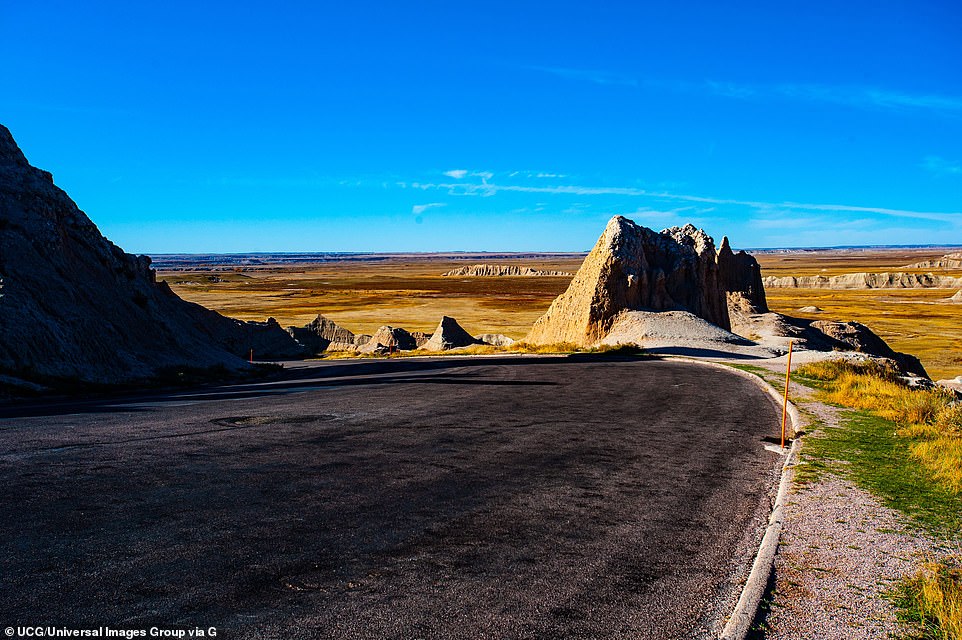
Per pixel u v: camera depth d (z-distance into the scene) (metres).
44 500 8.19
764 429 14.82
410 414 16.16
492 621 5.30
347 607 5.46
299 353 55.34
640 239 49.94
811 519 7.97
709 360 33.00
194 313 50.88
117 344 25.84
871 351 53.16
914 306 105.25
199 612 5.28
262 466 10.27
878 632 5.19
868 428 14.34
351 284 178.25
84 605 5.34
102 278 28.80
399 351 52.16
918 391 21.00
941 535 7.44
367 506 8.33
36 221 26.77
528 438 13.22
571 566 6.55
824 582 6.14
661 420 15.80
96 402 18.64
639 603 5.75
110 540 6.86
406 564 6.45
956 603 5.49
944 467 10.26
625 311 46.88
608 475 10.36
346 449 11.73
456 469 10.45
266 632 4.98
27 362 21.36
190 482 9.21
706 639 5.14
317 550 6.75
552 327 52.22
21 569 6.05
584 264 52.06
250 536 7.09
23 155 30.69
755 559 6.83
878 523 7.84
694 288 50.72
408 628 5.13
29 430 13.09
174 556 6.46
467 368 30.73
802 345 47.34
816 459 11.17
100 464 10.12
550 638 5.05
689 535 7.61
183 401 18.91
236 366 32.03
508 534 7.45
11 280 23.44
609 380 24.75
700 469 10.94
